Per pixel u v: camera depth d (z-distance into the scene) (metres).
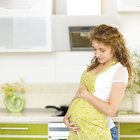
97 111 2.58
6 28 3.82
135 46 4.04
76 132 2.61
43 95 4.14
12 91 4.12
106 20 3.91
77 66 4.05
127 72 2.60
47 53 4.10
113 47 2.56
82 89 2.59
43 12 3.78
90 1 3.80
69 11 3.82
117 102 2.51
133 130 3.50
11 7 3.80
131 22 4.04
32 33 3.80
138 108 3.85
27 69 4.13
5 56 4.13
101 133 2.55
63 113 3.73
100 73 2.61
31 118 3.54
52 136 3.50
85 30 3.90
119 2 3.73
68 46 4.07
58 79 4.10
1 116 3.63
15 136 3.57
